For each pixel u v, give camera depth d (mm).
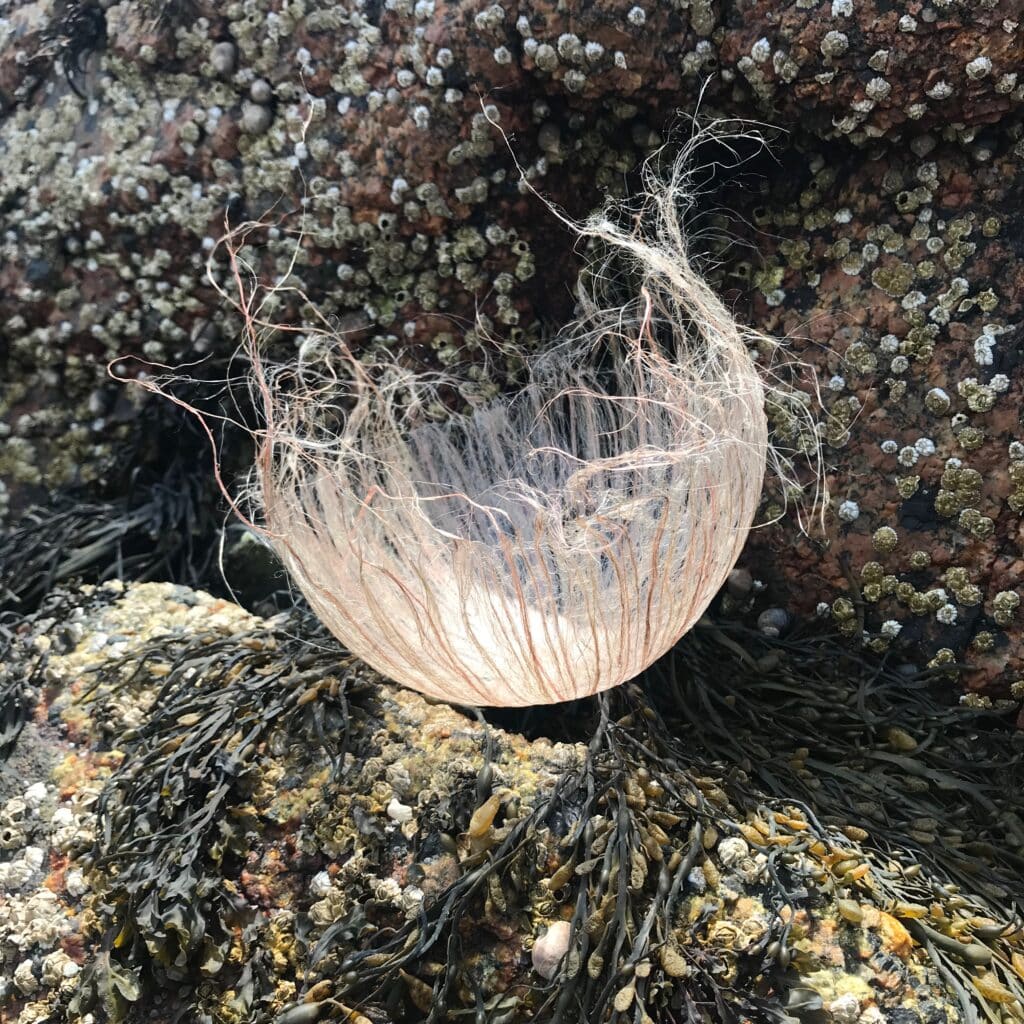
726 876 440
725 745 510
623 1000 405
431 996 426
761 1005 409
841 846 459
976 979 424
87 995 441
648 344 521
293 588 578
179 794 473
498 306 575
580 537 399
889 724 508
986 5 447
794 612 546
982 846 472
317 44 559
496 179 549
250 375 583
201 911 449
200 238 596
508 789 457
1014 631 507
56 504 648
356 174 562
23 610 607
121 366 636
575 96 523
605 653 419
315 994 427
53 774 511
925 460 510
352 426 519
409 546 441
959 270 500
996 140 487
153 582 610
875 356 517
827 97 487
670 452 403
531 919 434
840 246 523
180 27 581
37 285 627
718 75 502
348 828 461
